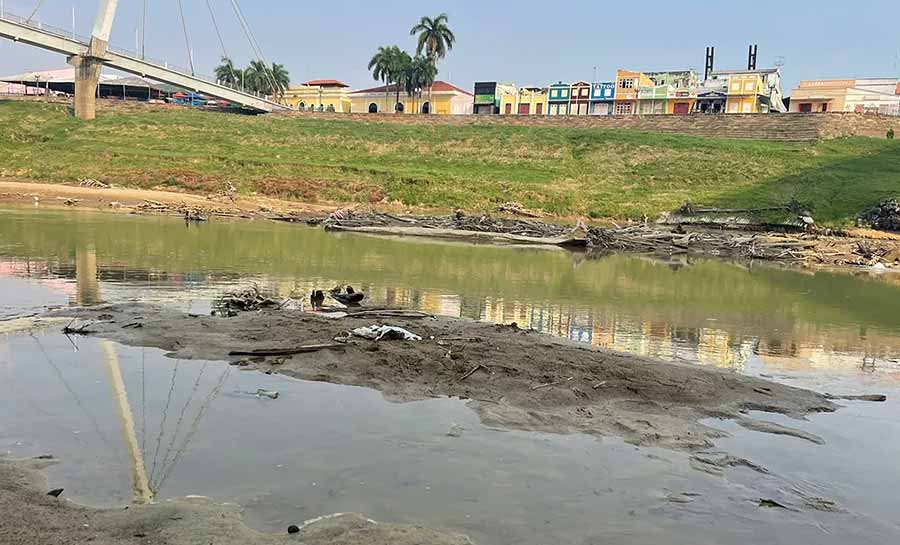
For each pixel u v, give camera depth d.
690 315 14.37
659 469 5.97
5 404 6.71
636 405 7.77
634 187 46.31
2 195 34.84
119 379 7.64
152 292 13.25
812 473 6.12
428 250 24.70
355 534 4.51
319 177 45.59
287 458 5.73
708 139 55.38
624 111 81.81
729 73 84.44
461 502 5.11
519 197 43.94
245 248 21.80
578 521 4.93
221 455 5.73
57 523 4.44
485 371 8.60
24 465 5.32
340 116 69.88
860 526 5.16
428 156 54.59
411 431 6.52
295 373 8.17
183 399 7.09
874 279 23.05
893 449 6.82
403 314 12.13
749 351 11.16
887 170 45.53
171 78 64.50
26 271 14.86
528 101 86.38
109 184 42.53
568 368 8.96
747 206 40.38
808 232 34.88
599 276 20.22
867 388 9.20
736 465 6.18
